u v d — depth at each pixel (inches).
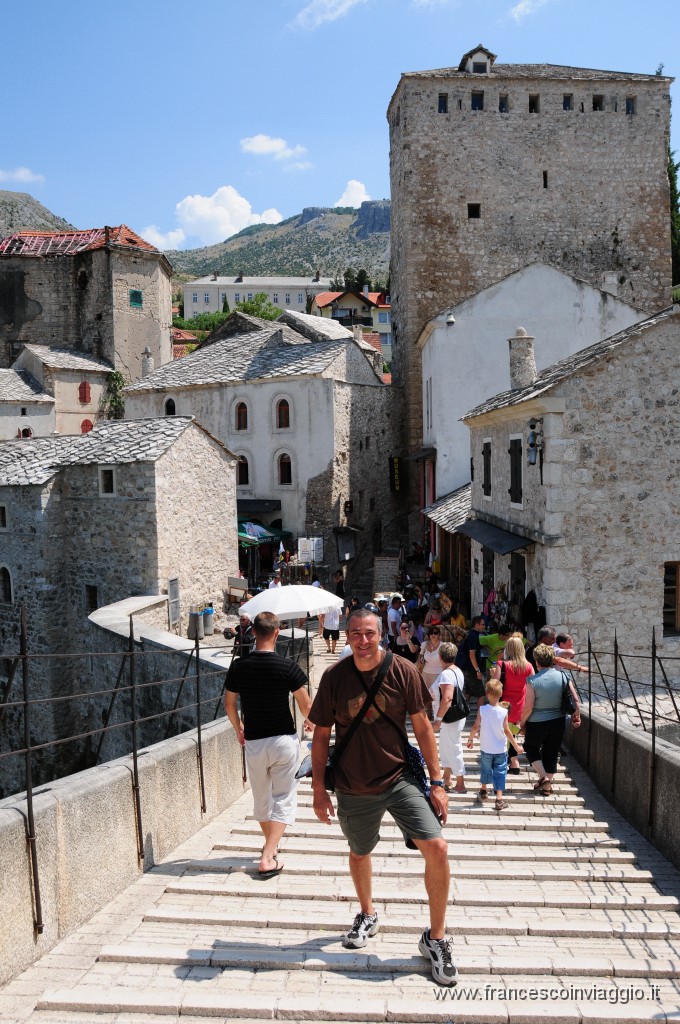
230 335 1736.0
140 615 810.2
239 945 219.1
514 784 418.6
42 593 953.5
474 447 881.5
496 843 326.0
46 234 2070.6
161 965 209.9
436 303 1598.2
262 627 287.3
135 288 1957.4
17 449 1039.0
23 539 975.6
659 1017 184.1
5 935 202.2
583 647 614.2
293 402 1353.3
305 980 200.8
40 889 217.6
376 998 191.8
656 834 319.3
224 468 1030.4
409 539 1611.7
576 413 609.0
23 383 1786.4
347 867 286.7
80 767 969.5
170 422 951.6
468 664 579.2
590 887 277.7
